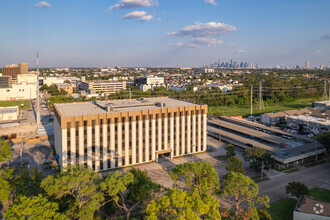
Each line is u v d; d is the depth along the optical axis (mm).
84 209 49406
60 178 52469
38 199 48031
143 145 98562
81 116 85562
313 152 101062
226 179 61281
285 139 113062
